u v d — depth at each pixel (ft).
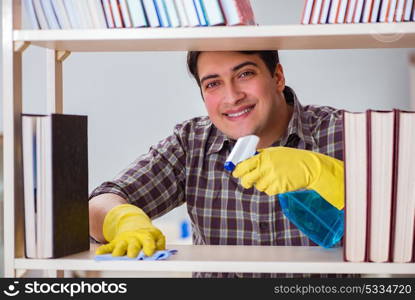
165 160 5.02
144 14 3.29
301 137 4.84
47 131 3.35
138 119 11.64
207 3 3.23
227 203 4.92
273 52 4.44
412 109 11.31
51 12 3.35
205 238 4.99
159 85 11.57
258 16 11.34
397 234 3.18
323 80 11.46
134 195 4.69
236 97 4.17
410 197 3.15
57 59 4.11
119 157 11.69
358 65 11.38
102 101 11.62
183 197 5.20
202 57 4.15
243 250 3.69
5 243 3.36
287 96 5.09
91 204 4.14
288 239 4.76
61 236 3.43
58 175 3.40
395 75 11.32
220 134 4.99
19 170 3.37
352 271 3.19
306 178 3.39
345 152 3.18
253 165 3.34
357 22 3.18
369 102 11.43
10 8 3.31
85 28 3.36
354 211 3.20
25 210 3.39
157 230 3.50
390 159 3.14
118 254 3.34
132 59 11.54
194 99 11.52
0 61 10.85
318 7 3.19
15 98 3.33
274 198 4.77
